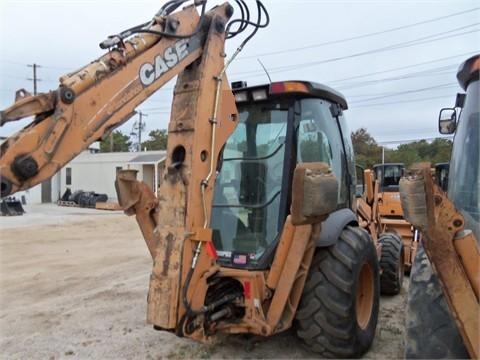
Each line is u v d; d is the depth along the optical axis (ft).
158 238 9.64
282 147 12.05
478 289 6.21
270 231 11.82
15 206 65.51
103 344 13.08
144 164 89.76
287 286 10.61
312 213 9.30
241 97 12.57
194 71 10.14
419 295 7.28
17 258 29.22
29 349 12.84
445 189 11.45
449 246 6.23
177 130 9.87
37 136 7.34
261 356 11.85
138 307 16.84
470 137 8.15
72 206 85.66
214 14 10.50
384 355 12.06
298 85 11.87
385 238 19.30
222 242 12.30
